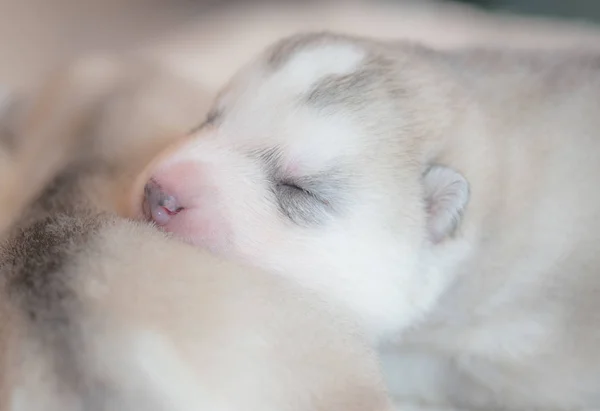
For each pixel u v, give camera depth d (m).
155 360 0.22
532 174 0.33
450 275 0.31
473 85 0.33
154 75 0.37
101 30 0.47
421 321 0.31
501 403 0.34
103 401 0.22
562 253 0.32
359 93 0.30
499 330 0.33
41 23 0.46
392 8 0.46
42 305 0.23
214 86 0.38
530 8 0.51
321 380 0.24
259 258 0.29
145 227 0.26
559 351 0.33
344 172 0.30
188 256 0.24
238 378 0.23
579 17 0.50
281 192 0.29
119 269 0.23
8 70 0.43
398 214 0.30
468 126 0.32
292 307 0.24
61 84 0.36
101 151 0.31
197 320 0.23
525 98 0.33
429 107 0.31
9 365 0.22
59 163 0.31
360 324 0.28
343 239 0.30
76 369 0.22
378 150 0.30
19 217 0.28
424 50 0.34
